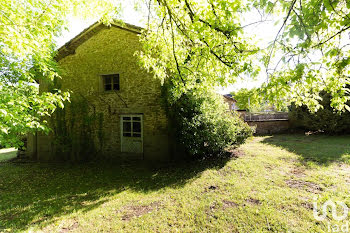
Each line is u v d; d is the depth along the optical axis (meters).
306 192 3.98
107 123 8.80
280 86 2.50
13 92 4.59
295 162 6.13
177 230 3.04
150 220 3.37
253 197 3.92
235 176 5.28
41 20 3.93
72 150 9.28
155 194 4.57
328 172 4.98
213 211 3.52
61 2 4.14
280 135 12.74
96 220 3.49
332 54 2.15
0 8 3.14
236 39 2.92
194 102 6.97
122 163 8.10
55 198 4.74
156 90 7.84
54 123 9.62
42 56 5.16
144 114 8.06
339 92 2.67
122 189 5.16
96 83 9.00
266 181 4.73
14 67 5.30
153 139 7.89
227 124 7.19
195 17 2.96
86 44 9.23
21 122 4.47
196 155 7.53
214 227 3.05
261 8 2.35
